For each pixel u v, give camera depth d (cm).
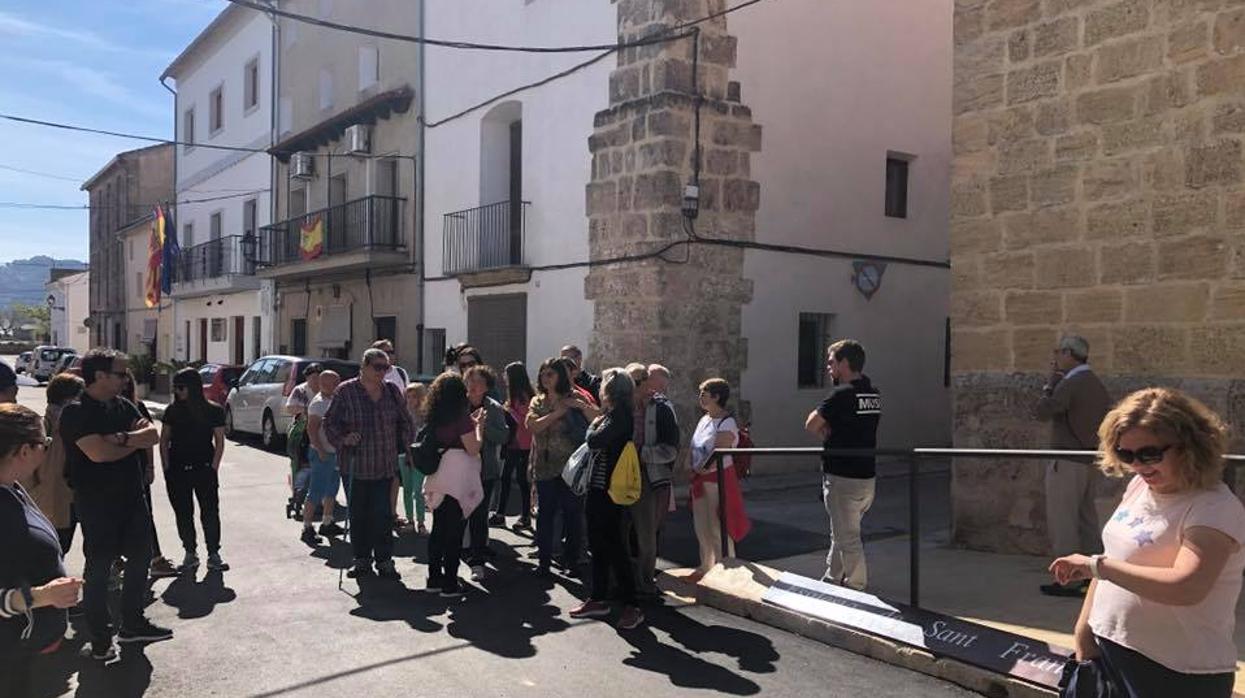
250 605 626
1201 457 251
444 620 598
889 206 1383
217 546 723
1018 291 741
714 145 1164
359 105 1794
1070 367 638
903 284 1370
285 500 1041
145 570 546
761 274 1212
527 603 642
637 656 530
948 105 1427
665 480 641
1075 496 616
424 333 1683
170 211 3216
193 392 711
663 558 773
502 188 1537
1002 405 750
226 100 2694
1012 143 747
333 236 1941
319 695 464
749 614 613
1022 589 616
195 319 2981
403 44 1748
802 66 1250
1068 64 711
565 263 1281
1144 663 257
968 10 777
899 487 1088
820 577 668
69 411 516
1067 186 711
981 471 755
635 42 1161
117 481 526
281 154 2223
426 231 1681
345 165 1972
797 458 1248
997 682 464
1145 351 662
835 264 1290
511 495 1128
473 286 1484
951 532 775
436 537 659
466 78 1552
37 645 298
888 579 651
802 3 1249
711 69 1160
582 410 727
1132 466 258
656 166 1134
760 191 1208
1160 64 657
